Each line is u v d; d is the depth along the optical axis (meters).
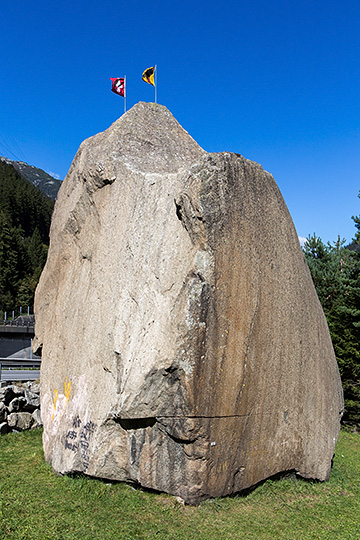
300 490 6.29
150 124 7.99
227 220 5.45
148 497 5.54
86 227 7.44
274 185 6.32
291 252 6.41
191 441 5.25
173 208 5.83
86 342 6.60
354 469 7.84
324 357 6.84
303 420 6.39
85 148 7.91
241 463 5.68
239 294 5.50
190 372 5.11
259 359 5.72
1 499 5.34
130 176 6.56
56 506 5.23
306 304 6.55
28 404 8.91
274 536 4.96
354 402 12.70
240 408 5.54
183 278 5.38
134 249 6.10
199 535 4.81
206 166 5.45
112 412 5.53
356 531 5.22
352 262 14.70
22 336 24.89
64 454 6.27
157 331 5.39
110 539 4.59
